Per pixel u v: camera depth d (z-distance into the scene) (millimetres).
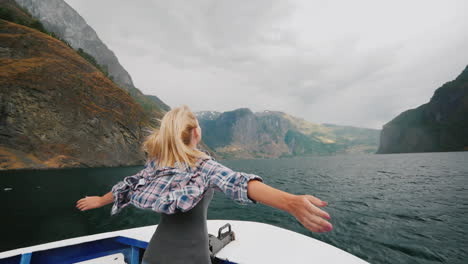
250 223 2715
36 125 43000
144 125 62219
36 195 15258
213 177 940
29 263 1891
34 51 53000
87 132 48969
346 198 14438
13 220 9312
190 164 1024
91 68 63500
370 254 6254
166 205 950
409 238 7371
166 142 1111
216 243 2037
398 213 10602
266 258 1930
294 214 687
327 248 2102
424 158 72625
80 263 2074
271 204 749
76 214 10242
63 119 46656
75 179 24953
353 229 8344
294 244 2184
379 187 19031
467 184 19781
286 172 38375
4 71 44062
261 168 52969
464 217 9828
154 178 1067
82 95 52812
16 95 42625
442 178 24297
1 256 1845
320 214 624
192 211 1055
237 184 855
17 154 39219
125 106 61375
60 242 2109
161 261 1016
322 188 18953
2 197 14555
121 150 53250
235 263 1867
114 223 8898
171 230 1059
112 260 2146
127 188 1209
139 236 2262
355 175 30016
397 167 41469
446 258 5953
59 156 43125
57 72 52062
